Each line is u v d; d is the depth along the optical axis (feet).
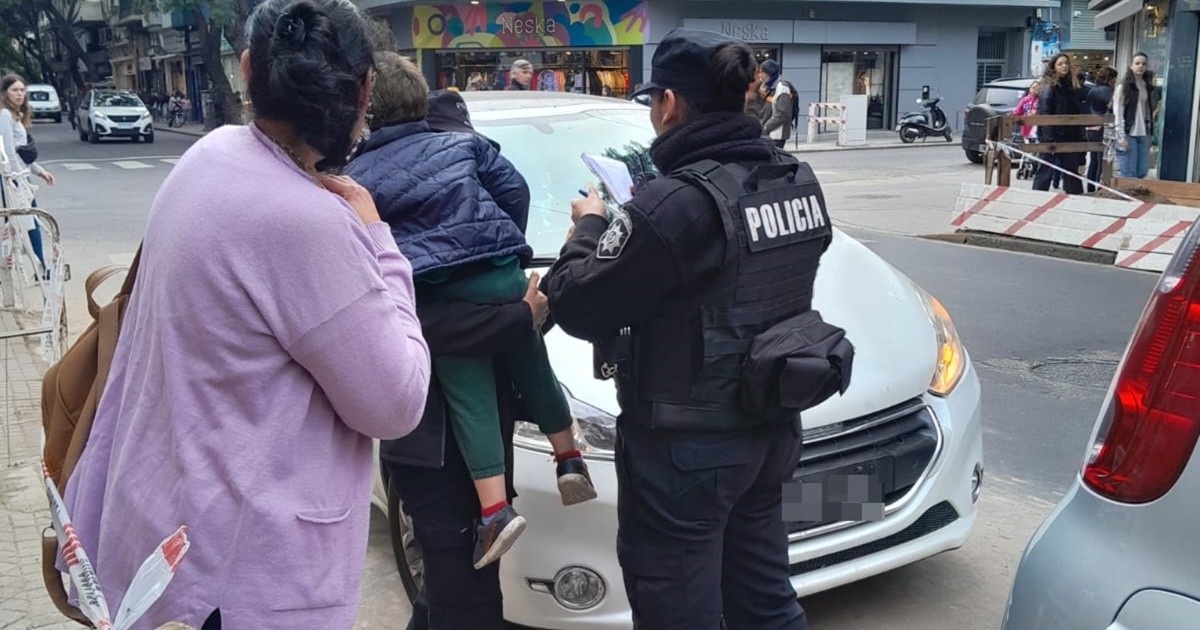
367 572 13.01
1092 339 23.59
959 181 57.31
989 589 12.41
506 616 10.27
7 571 12.57
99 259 35.01
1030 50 106.83
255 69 5.85
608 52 93.81
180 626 5.56
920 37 100.78
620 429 8.21
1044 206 34.58
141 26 169.27
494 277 8.64
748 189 7.64
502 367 9.21
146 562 5.58
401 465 8.94
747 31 92.27
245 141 5.94
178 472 5.80
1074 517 6.88
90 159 83.41
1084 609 6.56
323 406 6.02
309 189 5.84
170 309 5.74
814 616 11.78
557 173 14.25
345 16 5.90
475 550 9.04
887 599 12.14
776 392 7.59
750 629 8.81
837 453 10.48
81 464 6.55
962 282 29.78
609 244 7.54
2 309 26.66
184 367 5.76
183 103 138.41
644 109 16.31
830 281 12.87
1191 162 42.83
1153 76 44.86
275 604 5.78
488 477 8.89
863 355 11.32
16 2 151.94
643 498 7.98
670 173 7.75
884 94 101.50
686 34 7.91
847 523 10.55
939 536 11.23
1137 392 6.61
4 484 15.28
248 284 5.64
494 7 95.14
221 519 5.72
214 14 97.04
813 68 96.78
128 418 6.13
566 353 10.93
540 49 95.14
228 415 5.78
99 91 108.47
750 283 7.62
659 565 8.01
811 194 8.20
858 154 78.74
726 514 8.05
